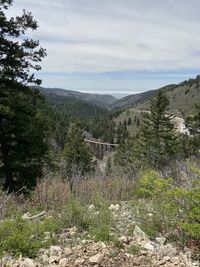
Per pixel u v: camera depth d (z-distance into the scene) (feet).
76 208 23.12
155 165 56.95
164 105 142.61
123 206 27.53
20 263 16.84
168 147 127.34
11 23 60.70
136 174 43.32
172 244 20.25
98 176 42.11
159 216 22.70
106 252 18.28
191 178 26.43
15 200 30.09
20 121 59.31
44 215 24.68
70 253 18.20
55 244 19.54
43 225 21.65
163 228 21.90
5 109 55.06
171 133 138.51
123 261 17.62
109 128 513.45
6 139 60.08
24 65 62.44
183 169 32.99
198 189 21.62
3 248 18.20
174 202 21.62
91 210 24.48
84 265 17.07
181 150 127.54
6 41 60.29
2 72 60.54
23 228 20.39
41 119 62.80
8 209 25.41
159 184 22.29
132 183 37.27
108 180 38.81
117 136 488.44
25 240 18.69
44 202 28.91
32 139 60.80
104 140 459.73
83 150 167.63
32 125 60.39
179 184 25.25
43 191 31.35
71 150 165.07
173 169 34.73
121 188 35.04
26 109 61.16
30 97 64.85
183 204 21.88
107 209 24.34
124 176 40.19
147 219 22.98
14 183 60.49
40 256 18.08
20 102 59.21
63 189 33.09
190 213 20.04
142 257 18.03
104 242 19.56
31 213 25.98
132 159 102.37
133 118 591.78
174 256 18.66
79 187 34.83
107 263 17.30
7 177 60.75
